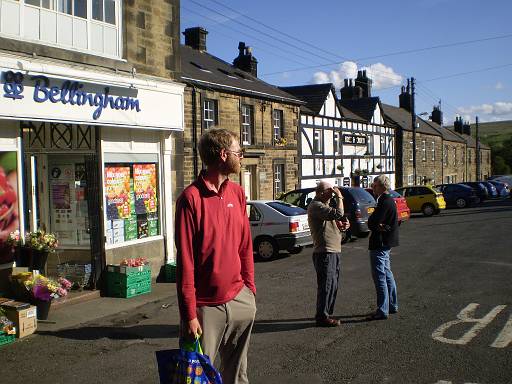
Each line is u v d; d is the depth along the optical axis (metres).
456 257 11.59
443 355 5.38
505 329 6.17
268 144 20.81
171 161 10.99
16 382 5.14
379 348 5.69
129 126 9.56
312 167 25.86
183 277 3.21
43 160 9.55
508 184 39.47
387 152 36.66
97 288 8.98
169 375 3.11
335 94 28.28
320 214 6.48
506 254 11.70
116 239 9.57
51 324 7.25
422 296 8.02
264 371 5.12
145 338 6.51
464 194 30.36
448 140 50.16
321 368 5.15
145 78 9.97
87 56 8.80
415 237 15.83
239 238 3.51
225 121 18.02
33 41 7.96
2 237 7.58
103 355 5.88
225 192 3.46
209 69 19.84
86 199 9.28
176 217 3.31
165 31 10.70
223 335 3.44
